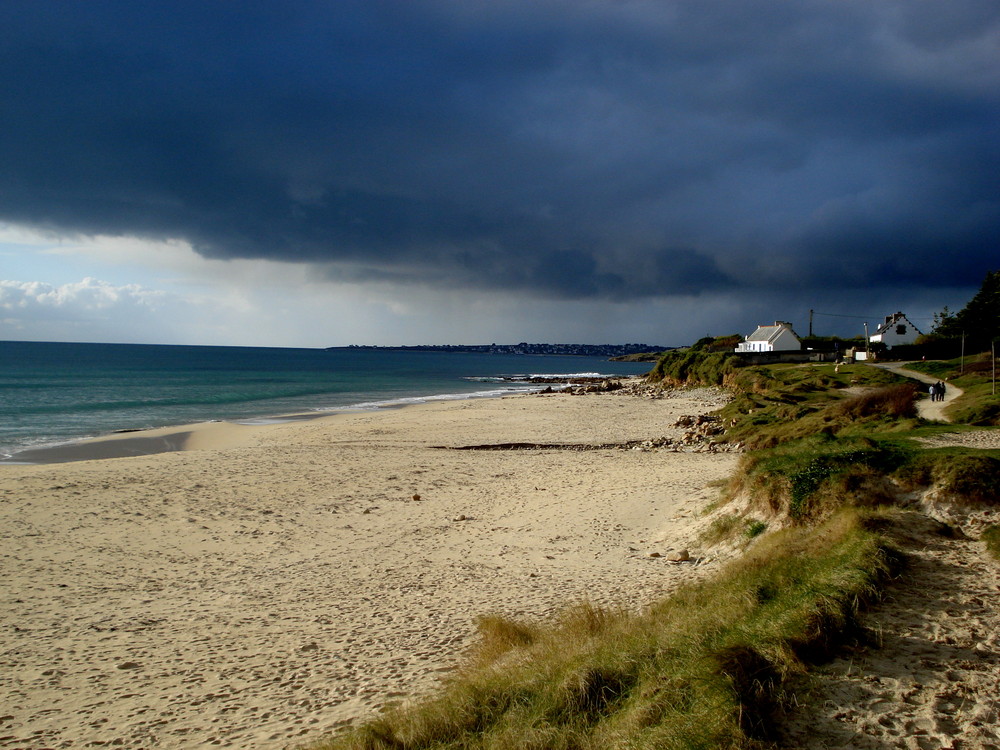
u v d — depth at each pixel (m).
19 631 10.68
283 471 25.62
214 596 12.35
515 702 6.33
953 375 46.03
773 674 5.81
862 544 8.70
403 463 27.62
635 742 5.12
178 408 54.97
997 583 7.64
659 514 17.19
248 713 7.66
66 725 7.57
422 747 5.89
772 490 13.28
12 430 39.88
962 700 5.33
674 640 6.84
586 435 37.81
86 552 15.24
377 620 10.82
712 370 70.00
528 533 16.42
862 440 14.58
